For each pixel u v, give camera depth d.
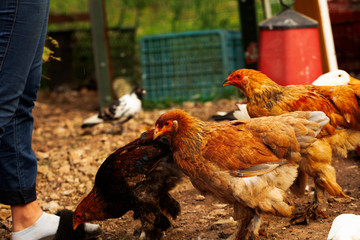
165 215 3.46
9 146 3.08
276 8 9.45
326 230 3.28
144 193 3.31
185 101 8.76
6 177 3.11
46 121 7.94
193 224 3.66
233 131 3.04
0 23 2.77
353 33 6.13
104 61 8.05
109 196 3.36
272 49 4.94
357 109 3.65
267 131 2.99
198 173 3.01
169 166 3.35
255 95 3.68
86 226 3.49
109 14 14.87
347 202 3.80
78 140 6.44
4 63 2.80
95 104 9.45
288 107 3.60
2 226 3.85
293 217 3.55
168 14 14.42
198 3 13.66
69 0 15.23
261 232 3.31
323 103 3.60
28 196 3.17
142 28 13.86
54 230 3.27
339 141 3.67
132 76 10.12
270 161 2.96
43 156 5.66
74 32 11.24
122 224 3.86
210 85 8.78
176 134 3.06
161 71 8.95
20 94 2.91
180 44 8.82
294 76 4.89
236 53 8.88
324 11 5.17
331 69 5.18
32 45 2.87
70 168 5.20
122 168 3.28
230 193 2.99
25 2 2.78
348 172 4.52
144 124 7.11
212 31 8.63
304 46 4.87
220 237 3.34
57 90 10.90
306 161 3.45
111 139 6.34
